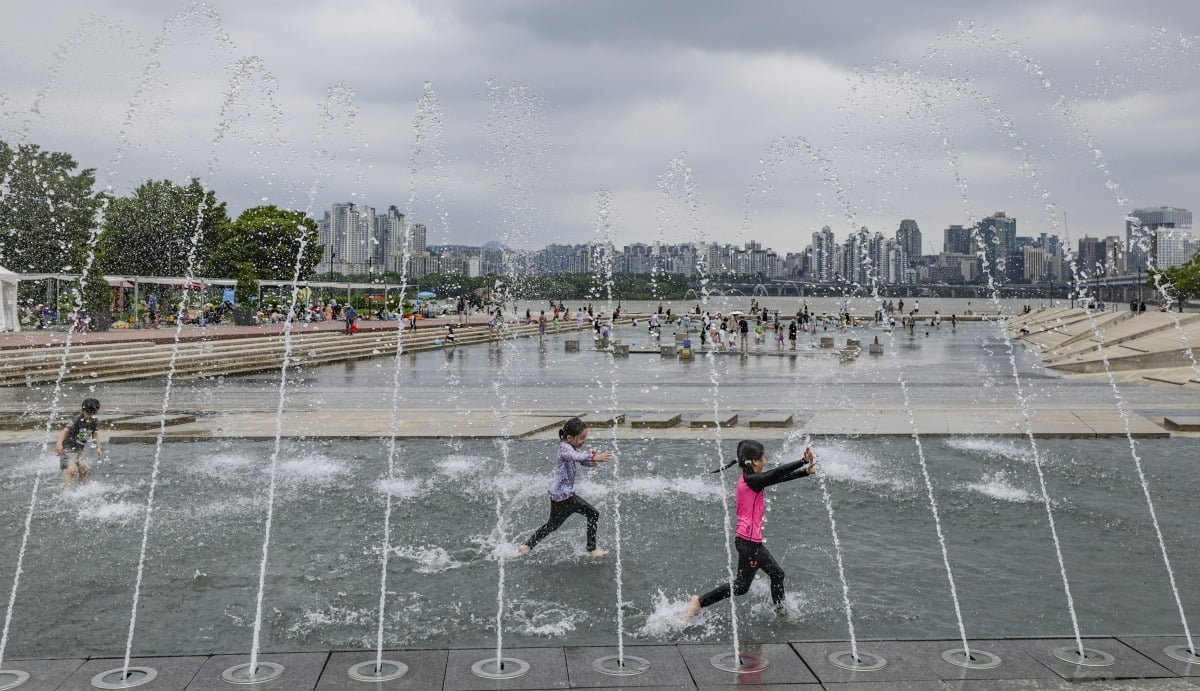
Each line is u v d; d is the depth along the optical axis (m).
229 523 12.35
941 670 6.74
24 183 58.53
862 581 9.84
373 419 22.20
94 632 8.33
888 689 6.39
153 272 68.75
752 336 76.19
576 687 6.49
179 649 7.90
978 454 17.52
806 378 38.12
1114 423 20.94
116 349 37.44
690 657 7.10
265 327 58.84
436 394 30.72
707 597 8.56
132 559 10.66
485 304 99.38
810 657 7.06
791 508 13.16
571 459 10.80
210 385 33.50
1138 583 9.80
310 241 80.31
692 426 21.23
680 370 43.00
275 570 10.25
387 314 85.56
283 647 7.95
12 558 10.72
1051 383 35.56
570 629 8.39
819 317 105.00
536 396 30.25
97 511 13.00
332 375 39.22
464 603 9.14
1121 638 7.45
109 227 65.00
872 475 15.47
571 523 12.48
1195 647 7.22
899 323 107.44
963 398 29.33
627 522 12.48
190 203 71.00
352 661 7.01
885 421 21.73
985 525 12.27
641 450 18.23
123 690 6.40
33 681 6.57
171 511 13.02
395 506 13.38
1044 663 6.88
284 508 13.20
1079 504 13.43
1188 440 19.17
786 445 18.67
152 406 25.88
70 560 10.62
